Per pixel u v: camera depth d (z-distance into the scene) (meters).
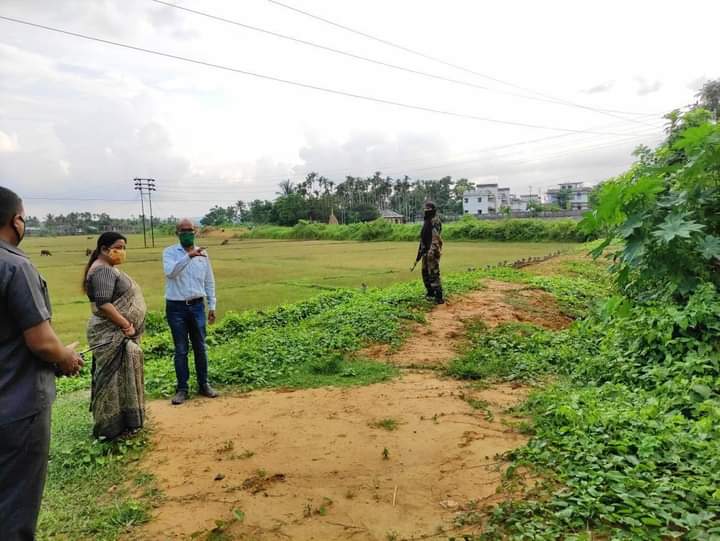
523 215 72.44
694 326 5.47
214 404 6.09
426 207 11.28
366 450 4.59
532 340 8.15
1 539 2.60
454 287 12.97
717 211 5.31
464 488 3.81
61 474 4.32
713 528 2.89
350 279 22.03
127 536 3.40
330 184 112.38
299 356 7.81
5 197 2.76
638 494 3.27
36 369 2.75
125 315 4.99
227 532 3.39
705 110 6.59
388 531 3.32
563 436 4.35
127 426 5.01
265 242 65.69
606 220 5.39
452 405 5.67
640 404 4.86
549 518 3.21
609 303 5.98
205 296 6.54
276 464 4.39
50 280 26.30
